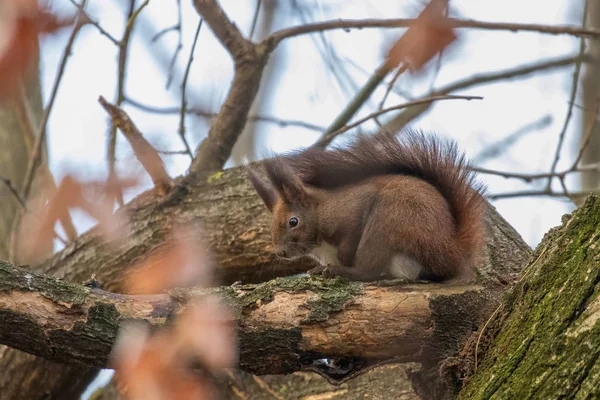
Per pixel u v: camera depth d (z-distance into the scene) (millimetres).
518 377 6105
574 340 5934
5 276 7031
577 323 6023
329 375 7332
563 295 6273
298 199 9938
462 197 8609
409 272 8281
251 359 7223
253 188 11523
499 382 6207
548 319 6246
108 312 7062
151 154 10523
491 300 7105
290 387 11180
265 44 12258
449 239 8242
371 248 8430
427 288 7238
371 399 10555
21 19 7543
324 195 9914
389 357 7203
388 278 8375
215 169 12125
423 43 9461
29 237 11812
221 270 11383
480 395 6262
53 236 11305
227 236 11281
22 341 7043
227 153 12266
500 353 6473
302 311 7141
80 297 7094
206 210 11406
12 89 7629
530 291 6578
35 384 11648
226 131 12203
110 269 11398
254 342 7145
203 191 11578
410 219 8289
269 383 11281
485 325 6812
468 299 7062
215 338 6992
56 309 7012
